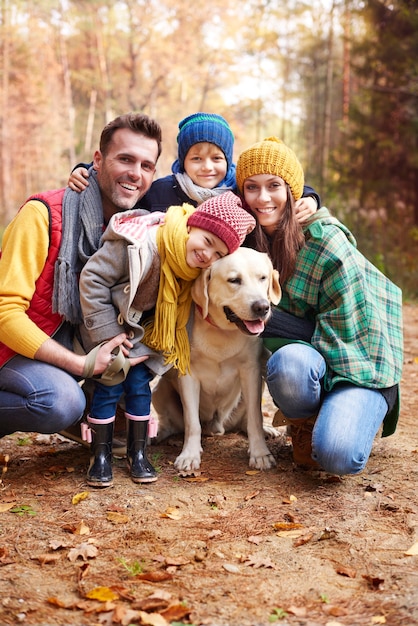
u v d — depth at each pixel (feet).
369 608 6.37
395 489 9.37
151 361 9.61
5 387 9.12
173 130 122.31
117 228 8.80
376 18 50.65
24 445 11.43
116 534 8.02
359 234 43.78
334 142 85.66
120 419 11.03
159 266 9.03
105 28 128.98
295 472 10.09
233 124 136.98
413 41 47.57
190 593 6.71
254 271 9.15
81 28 131.23
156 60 121.70
